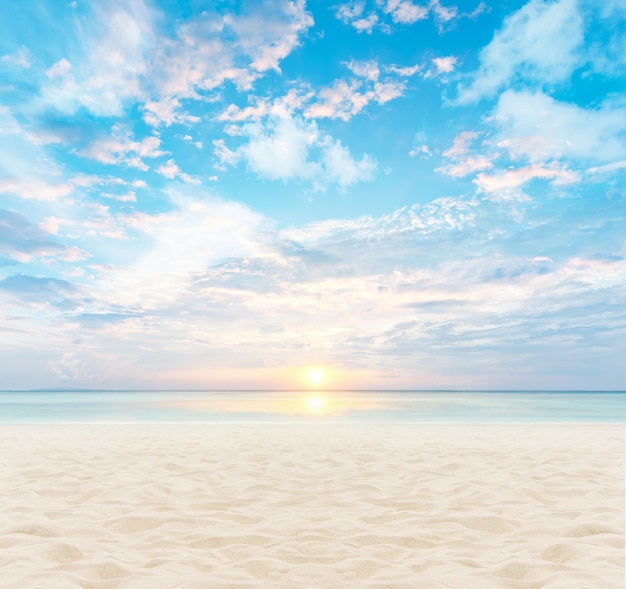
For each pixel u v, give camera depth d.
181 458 6.70
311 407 26.17
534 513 4.00
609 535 3.39
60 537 3.38
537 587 2.60
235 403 32.53
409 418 17.23
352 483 5.21
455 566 2.92
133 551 3.16
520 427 11.51
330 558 3.07
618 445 8.16
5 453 7.08
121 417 17.42
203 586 2.56
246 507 4.27
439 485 5.10
